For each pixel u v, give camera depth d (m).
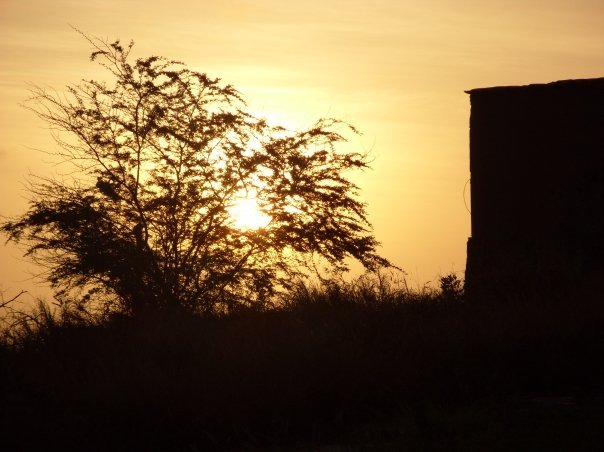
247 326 22.11
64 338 22.39
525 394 16.91
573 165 28.94
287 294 27.14
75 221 29.44
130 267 29.30
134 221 30.09
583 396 15.91
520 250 29.05
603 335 18.59
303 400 16.53
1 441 16.23
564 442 12.37
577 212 28.50
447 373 17.36
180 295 29.64
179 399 16.61
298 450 14.78
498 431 13.27
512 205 29.77
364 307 22.47
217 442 15.68
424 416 14.21
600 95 28.73
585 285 24.28
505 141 30.14
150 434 16.19
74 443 16.14
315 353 18.06
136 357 19.61
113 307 28.42
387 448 13.52
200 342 20.84
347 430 15.59
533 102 29.73
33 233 29.64
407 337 19.06
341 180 32.41
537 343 18.36
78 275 29.31
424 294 24.62
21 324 23.33
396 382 16.95
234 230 30.30
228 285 30.09
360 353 18.00
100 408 16.78
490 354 18.05
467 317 20.62
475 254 30.02
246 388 16.83
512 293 25.06
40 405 17.44
